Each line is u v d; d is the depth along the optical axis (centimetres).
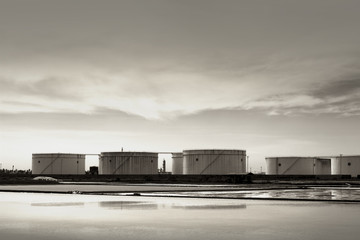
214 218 1761
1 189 4800
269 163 10919
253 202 2752
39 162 11462
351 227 1491
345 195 3616
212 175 9281
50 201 2825
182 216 1842
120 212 2020
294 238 1257
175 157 11819
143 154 10981
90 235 1314
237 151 10150
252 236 1295
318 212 2036
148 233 1351
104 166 11069
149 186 6038
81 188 5100
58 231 1397
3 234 1335
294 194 3800
